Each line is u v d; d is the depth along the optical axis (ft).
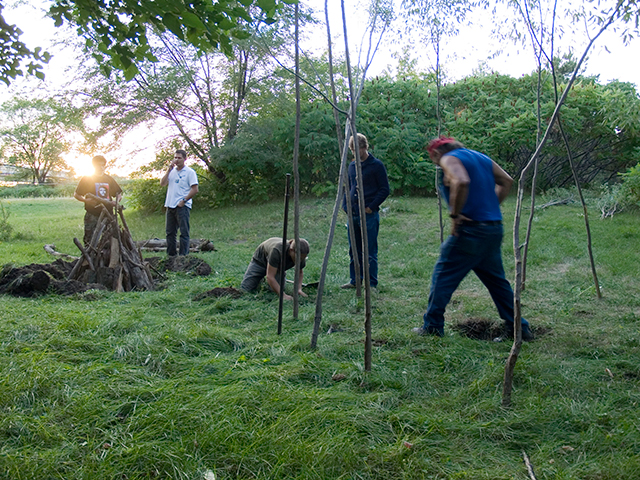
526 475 8.15
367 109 49.73
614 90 44.11
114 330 14.53
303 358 12.35
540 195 45.93
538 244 29.55
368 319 11.85
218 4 9.74
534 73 51.52
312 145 47.75
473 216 13.66
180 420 9.29
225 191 53.57
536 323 16.48
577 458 8.57
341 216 42.16
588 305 18.70
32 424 9.04
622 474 7.96
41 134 141.59
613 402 10.54
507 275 24.20
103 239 22.17
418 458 8.49
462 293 20.97
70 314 15.64
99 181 28.45
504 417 9.86
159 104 50.11
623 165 48.93
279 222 42.80
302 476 7.89
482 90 52.49
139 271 22.24
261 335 15.23
